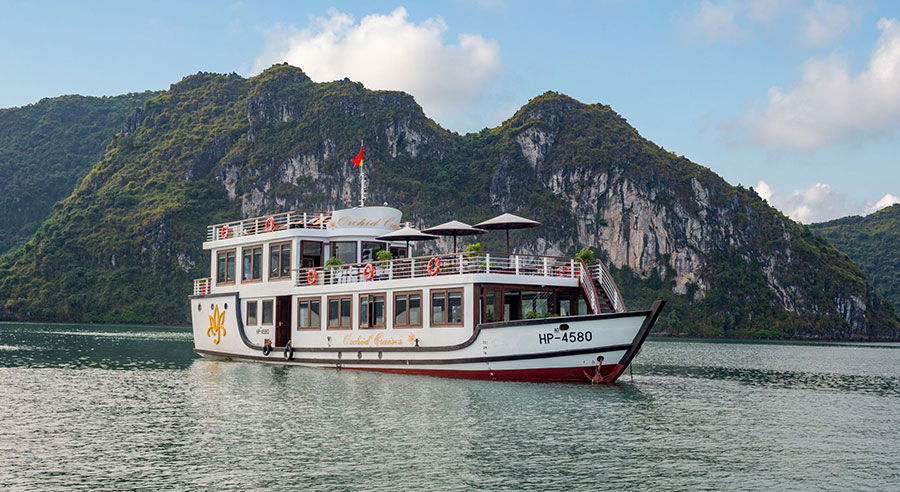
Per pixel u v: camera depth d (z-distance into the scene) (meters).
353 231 53.78
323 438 31.06
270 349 53.97
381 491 24.38
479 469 26.81
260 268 55.47
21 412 36.88
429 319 45.53
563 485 25.25
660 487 25.27
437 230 47.97
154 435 31.59
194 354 78.50
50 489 24.27
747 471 27.44
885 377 71.69
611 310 46.59
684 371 69.88
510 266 45.56
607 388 43.28
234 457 28.09
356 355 49.06
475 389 42.00
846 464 28.77
